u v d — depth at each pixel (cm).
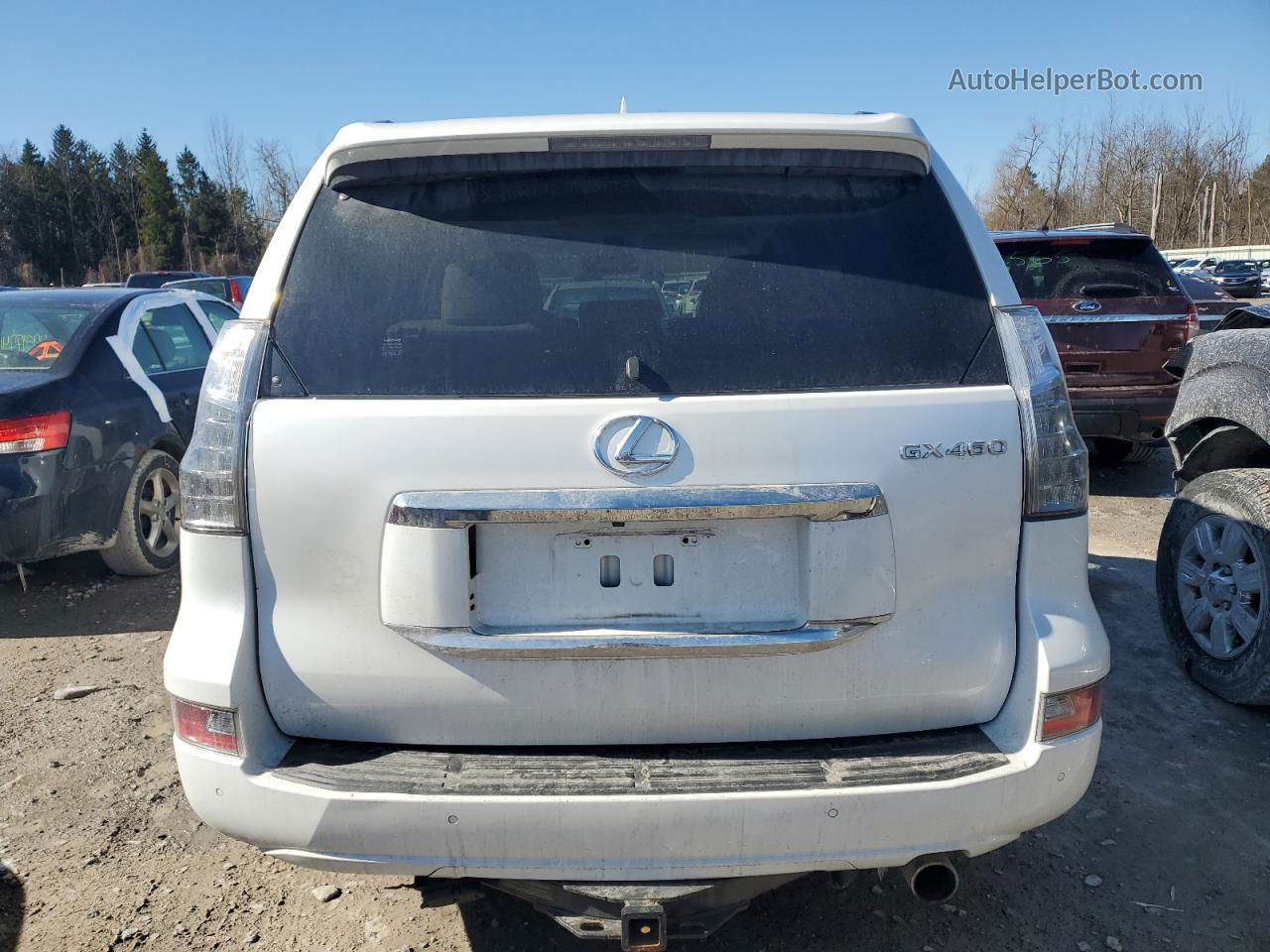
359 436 194
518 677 196
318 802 188
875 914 266
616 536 198
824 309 205
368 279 208
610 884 190
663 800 185
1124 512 685
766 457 193
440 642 194
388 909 270
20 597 523
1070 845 295
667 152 209
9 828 308
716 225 211
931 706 202
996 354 205
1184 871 283
